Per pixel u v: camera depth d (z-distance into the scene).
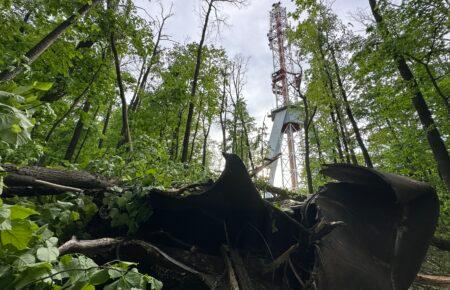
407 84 8.11
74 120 11.68
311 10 11.75
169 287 2.92
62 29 6.27
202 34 11.56
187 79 13.93
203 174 6.09
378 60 7.89
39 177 2.69
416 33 7.06
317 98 12.70
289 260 3.11
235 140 19.28
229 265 2.78
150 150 6.13
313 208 3.45
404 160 12.74
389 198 3.46
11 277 1.19
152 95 13.48
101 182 3.12
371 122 13.38
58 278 1.35
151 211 2.89
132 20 8.57
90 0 6.35
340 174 3.63
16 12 6.55
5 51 6.45
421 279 4.59
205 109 14.71
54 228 2.34
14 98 1.41
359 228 3.47
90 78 9.41
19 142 1.31
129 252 2.73
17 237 1.28
